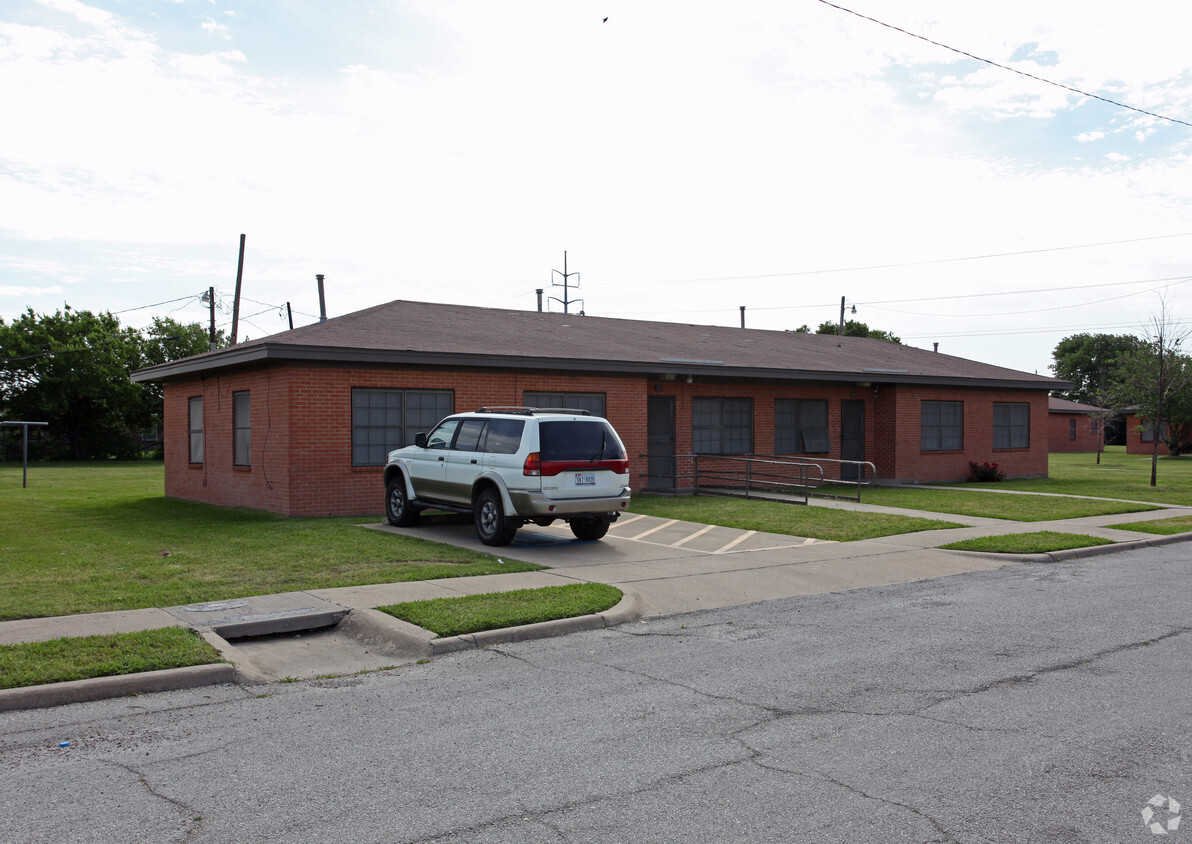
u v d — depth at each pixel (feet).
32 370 171.22
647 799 14.19
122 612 26.61
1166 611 29.40
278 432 53.78
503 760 15.93
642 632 26.48
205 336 204.13
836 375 76.28
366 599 28.66
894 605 30.50
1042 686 20.62
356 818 13.47
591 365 62.28
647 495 66.74
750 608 29.96
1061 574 37.06
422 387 56.90
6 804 13.98
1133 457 154.40
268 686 21.06
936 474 85.76
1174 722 18.02
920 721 18.08
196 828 13.12
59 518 53.11
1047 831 13.04
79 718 18.47
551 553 40.04
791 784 14.79
